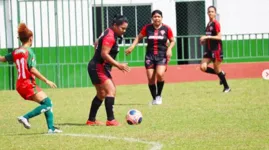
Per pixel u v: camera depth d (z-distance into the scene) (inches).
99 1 2181.3
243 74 2241.6
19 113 1395.2
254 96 1567.4
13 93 1878.7
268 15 2313.0
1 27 2095.2
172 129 1061.8
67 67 2105.1
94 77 1131.3
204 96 1612.9
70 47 2101.4
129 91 1860.2
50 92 1887.3
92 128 1102.4
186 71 2193.7
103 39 1120.8
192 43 2316.7
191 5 2287.2
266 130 1026.1
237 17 2295.8
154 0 2228.1
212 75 2210.9
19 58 1023.6
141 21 2231.8
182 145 907.4
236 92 1685.5
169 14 2241.6
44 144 944.9
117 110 1382.9
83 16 2144.4
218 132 1016.9
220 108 1342.3
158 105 1453.0
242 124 1097.4
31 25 2122.3
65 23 2139.5
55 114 1339.8
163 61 1491.1
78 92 1866.4
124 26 1127.0
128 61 2193.7
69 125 1155.9
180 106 1411.2
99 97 1152.2
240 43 2290.8
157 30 1497.3
